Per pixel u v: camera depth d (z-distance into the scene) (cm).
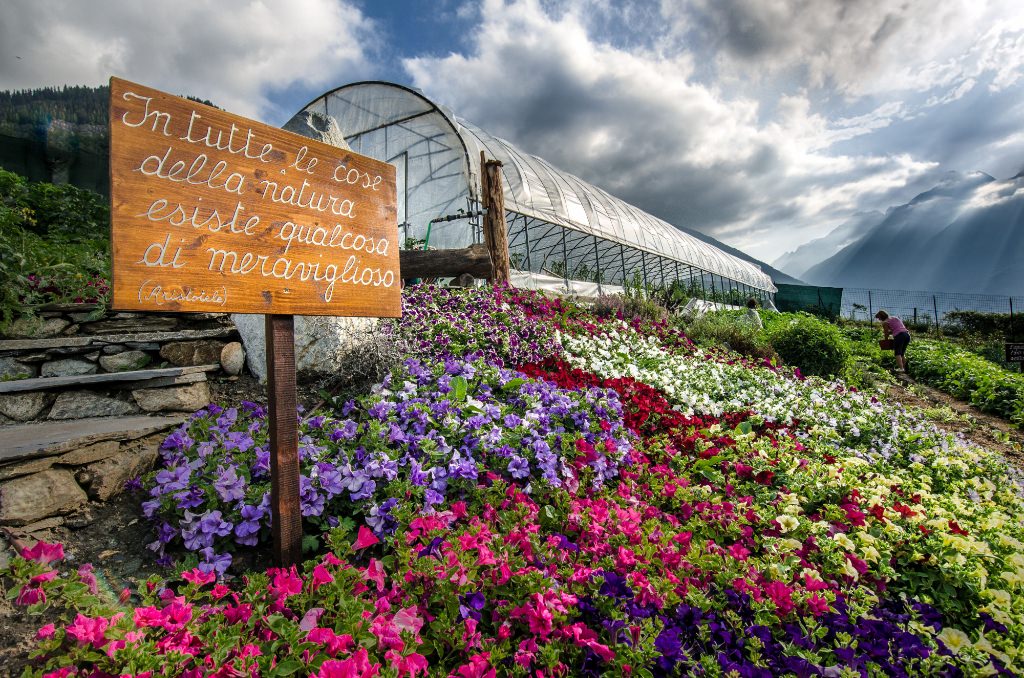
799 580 238
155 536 209
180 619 138
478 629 175
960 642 209
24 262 401
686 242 2856
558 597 172
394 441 258
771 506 300
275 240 194
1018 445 680
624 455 310
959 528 288
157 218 165
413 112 1219
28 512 201
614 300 986
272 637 148
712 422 468
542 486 256
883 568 248
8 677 137
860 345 1452
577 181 2083
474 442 266
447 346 441
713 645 179
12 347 342
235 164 184
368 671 128
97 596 156
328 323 371
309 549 200
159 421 278
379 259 231
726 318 1242
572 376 452
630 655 160
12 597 146
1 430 260
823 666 185
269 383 188
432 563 169
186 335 383
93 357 369
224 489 202
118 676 125
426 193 1232
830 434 494
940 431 609
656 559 213
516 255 1527
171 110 169
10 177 559
